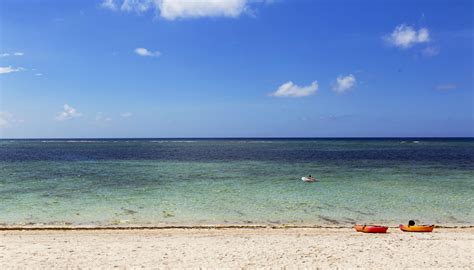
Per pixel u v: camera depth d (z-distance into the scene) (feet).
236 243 52.11
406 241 53.83
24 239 53.88
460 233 59.88
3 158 227.40
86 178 128.06
